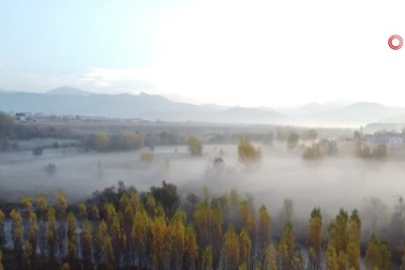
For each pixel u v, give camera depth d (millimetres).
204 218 74812
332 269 60031
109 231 78375
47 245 76688
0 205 104500
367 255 63469
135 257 75750
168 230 70438
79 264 74875
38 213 94875
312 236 70938
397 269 74250
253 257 72250
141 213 75125
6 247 83438
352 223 68250
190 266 69375
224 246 69562
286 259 64500
